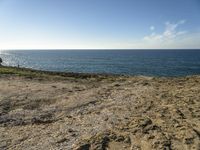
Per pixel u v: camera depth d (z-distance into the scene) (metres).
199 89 22.98
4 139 11.57
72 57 176.25
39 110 16.89
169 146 9.81
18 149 10.38
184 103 17.25
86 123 13.56
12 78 32.75
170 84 28.12
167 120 13.23
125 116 14.48
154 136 10.92
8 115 15.58
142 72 68.62
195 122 12.88
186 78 33.69
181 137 10.72
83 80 34.09
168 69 76.88
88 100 19.75
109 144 10.25
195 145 9.87
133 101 18.67
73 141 10.88
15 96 20.88
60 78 35.09
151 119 13.55
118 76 42.25
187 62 110.50
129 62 114.12
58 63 111.38
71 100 19.80
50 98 20.50
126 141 10.48
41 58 163.50
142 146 9.95
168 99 18.77
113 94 22.27
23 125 13.80
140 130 11.73
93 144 10.22
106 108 16.91
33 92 22.88
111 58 156.88
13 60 139.38
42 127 13.32
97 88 26.42
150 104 17.23
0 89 23.97
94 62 116.19
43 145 10.66
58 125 13.53
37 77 34.78
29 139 11.49
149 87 26.06
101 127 12.62
